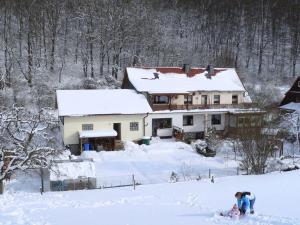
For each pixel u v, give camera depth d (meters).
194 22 89.38
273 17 89.44
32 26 64.62
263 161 29.89
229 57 76.81
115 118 39.88
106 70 66.31
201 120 44.31
